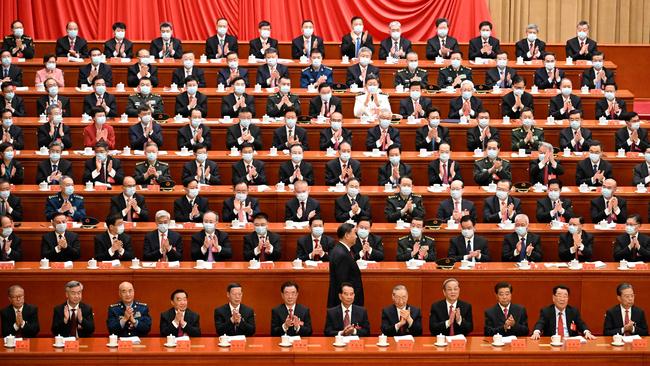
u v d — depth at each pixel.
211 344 17.89
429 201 24.41
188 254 22.78
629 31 34.00
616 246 22.62
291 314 19.17
